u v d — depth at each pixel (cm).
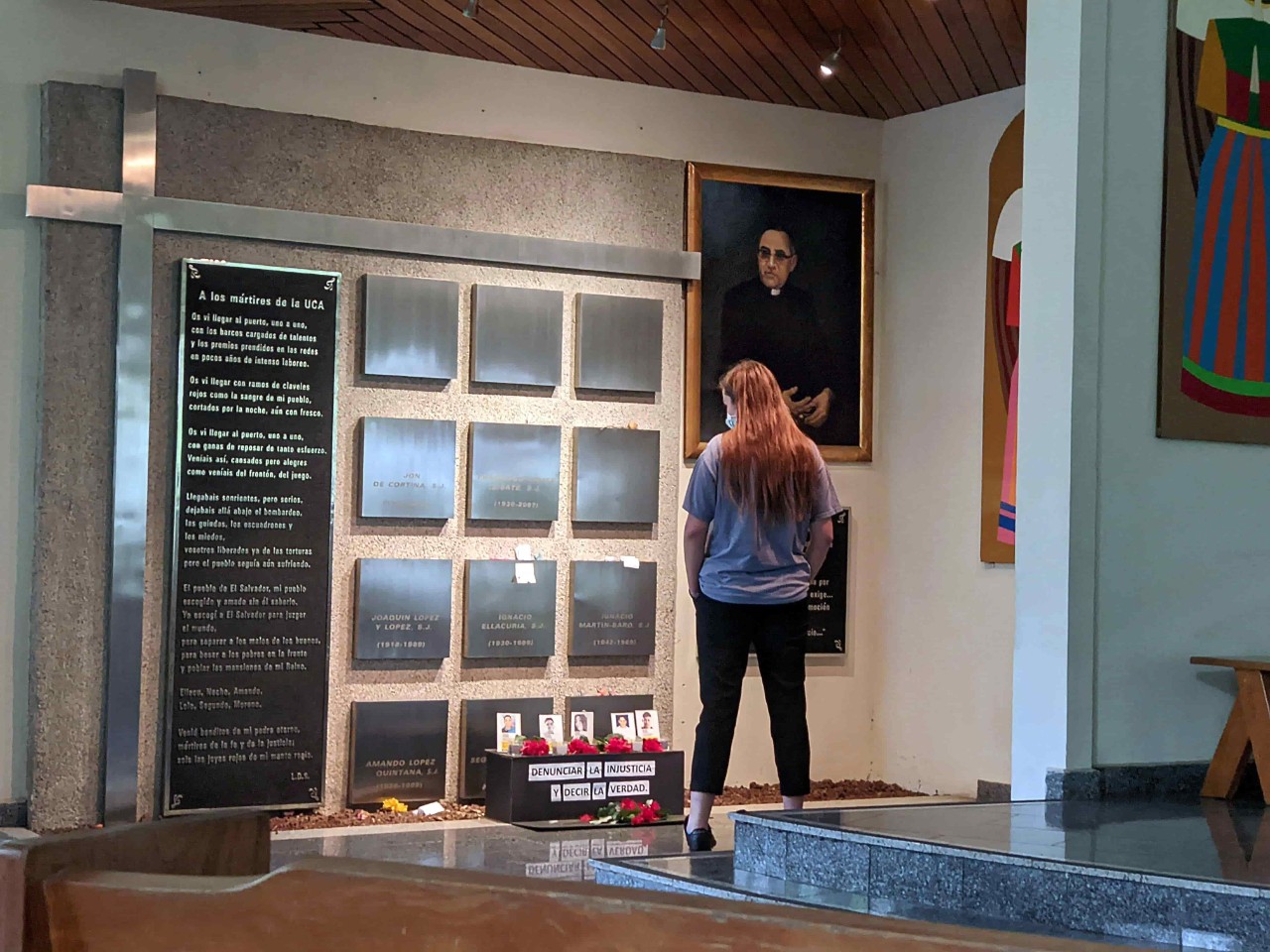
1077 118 438
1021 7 596
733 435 468
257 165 642
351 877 69
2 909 74
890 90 713
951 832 351
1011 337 691
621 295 710
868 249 752
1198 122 456
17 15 610
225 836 87
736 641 469
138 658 620
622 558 708
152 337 626
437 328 671
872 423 754
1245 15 464
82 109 613
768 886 354
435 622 670
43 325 609
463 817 648
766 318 733
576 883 68
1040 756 438
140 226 618
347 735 661
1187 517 452
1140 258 448
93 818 616
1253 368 463
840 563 747
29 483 614
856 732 752
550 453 693
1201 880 285
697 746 471
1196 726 450
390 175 665
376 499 660
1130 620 443
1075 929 303
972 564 708
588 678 704
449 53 678
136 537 619
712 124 730
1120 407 443
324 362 651
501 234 682
